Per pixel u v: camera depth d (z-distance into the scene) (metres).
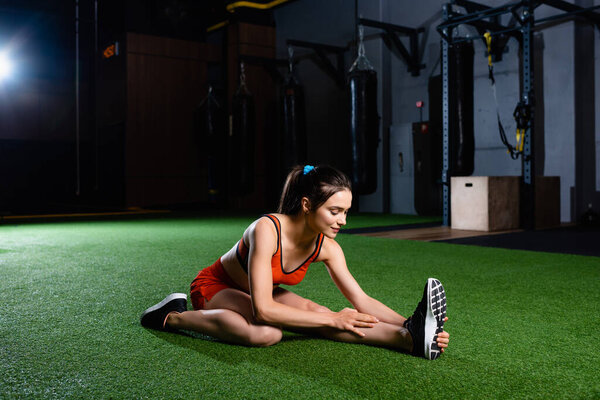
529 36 6.32
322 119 11.27
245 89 10.89
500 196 6.46
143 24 11.70
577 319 2.36
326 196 1.68
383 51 10.02
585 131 7.66
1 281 3.25
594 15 7.43
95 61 12.95
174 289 3.03
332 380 1.61
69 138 13.61
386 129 10.12
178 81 12.20
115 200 12.14
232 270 1.97
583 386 1.57
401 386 1.56
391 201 10.18
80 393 1.51
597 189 7.59
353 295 2.02
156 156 11.96
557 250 4.69
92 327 2.19
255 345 1.90
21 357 1.82
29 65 13.09
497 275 3.48
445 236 5.86
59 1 13.11
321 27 11.21
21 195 13.70
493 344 1.98
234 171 11.01
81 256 4.37
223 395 1.49
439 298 1.74
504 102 8.35
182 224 7.60
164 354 1.84
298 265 1.92
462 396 1.50
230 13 11.91
